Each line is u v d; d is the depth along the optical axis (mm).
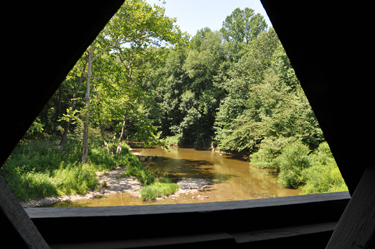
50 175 11562
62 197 10383
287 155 15180
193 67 40844
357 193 764
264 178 17172
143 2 14375
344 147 864
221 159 26141
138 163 18500
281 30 844
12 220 603
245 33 45406
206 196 12641
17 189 9492
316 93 853
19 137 582
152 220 1156
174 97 41719
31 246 627
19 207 653
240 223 1291
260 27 44531
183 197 12328
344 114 813
